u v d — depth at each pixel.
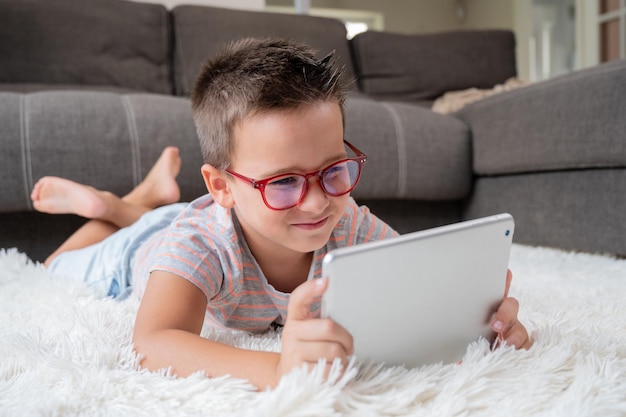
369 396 0.50
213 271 0.71
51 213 1.45
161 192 1.41
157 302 0.65
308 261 0.77
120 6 2.33
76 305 0.89
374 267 0.49
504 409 0.48
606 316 0.85
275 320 0.84
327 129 0.60
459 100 2.58
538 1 5.54
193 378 0.55
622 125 1.31
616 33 3.79
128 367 0.61
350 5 5.04
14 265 1.22
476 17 5.52
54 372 0.59
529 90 1.60
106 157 1.44
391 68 2.79
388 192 1.75
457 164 1.84
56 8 2.18
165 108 1.54
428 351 0.58
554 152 1.50
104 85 2.21
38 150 1.37
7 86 1.99
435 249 0.52
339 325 0.50
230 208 0.71
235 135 0.63
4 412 0.51
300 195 0.60
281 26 2.55
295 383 0.48
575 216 1.49
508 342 0.61
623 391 0.51
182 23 2.41
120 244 1.12
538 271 1.27
